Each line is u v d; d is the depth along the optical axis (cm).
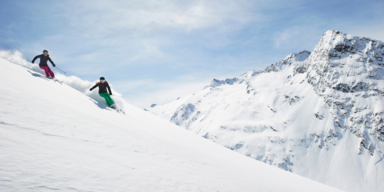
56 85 973
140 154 438
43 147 269
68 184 195
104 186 221
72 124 444
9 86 517
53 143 298
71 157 271
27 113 382
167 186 293
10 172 177
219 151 1516
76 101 816
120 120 870
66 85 1144
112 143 434
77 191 188
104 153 344
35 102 480
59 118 443
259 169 1287
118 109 1144
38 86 720
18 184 162
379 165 14738
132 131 691
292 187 909
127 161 348
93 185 214
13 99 427
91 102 991
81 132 417
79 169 243
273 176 1145
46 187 174
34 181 177
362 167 15062
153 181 294
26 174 184
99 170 262
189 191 304
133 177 281
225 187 418
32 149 249
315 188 1287
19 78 682
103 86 1122
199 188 339
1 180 158
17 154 219
